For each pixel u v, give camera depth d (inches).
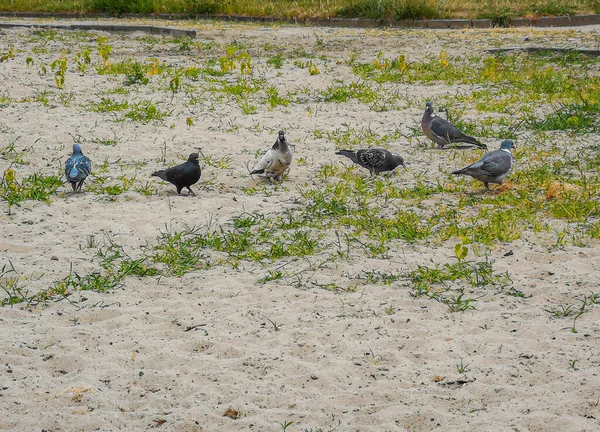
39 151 521.3
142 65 803.4
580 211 402.0
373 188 457.7
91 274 339.0
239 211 418.9
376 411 242.5
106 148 534.9
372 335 289.0
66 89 695.1
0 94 664.4
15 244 367.9
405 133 585.6
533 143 542.0
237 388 255.8
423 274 337.1
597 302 310.8
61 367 270.7
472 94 698.2
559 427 231.1
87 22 1192.8
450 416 237.9
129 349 280.4
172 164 505.7
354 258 357.7
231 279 337.4
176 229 391.9
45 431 233.0
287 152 458.3
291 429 234.1
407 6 1123.9
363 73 780.0
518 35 986.1
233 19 1218.6
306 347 282.0
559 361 267.7
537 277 336.5
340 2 1194.0
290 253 364.5
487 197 435.5
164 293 325.7
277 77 769.6
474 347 280.2
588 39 941.8
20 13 1327.5
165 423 237.3
